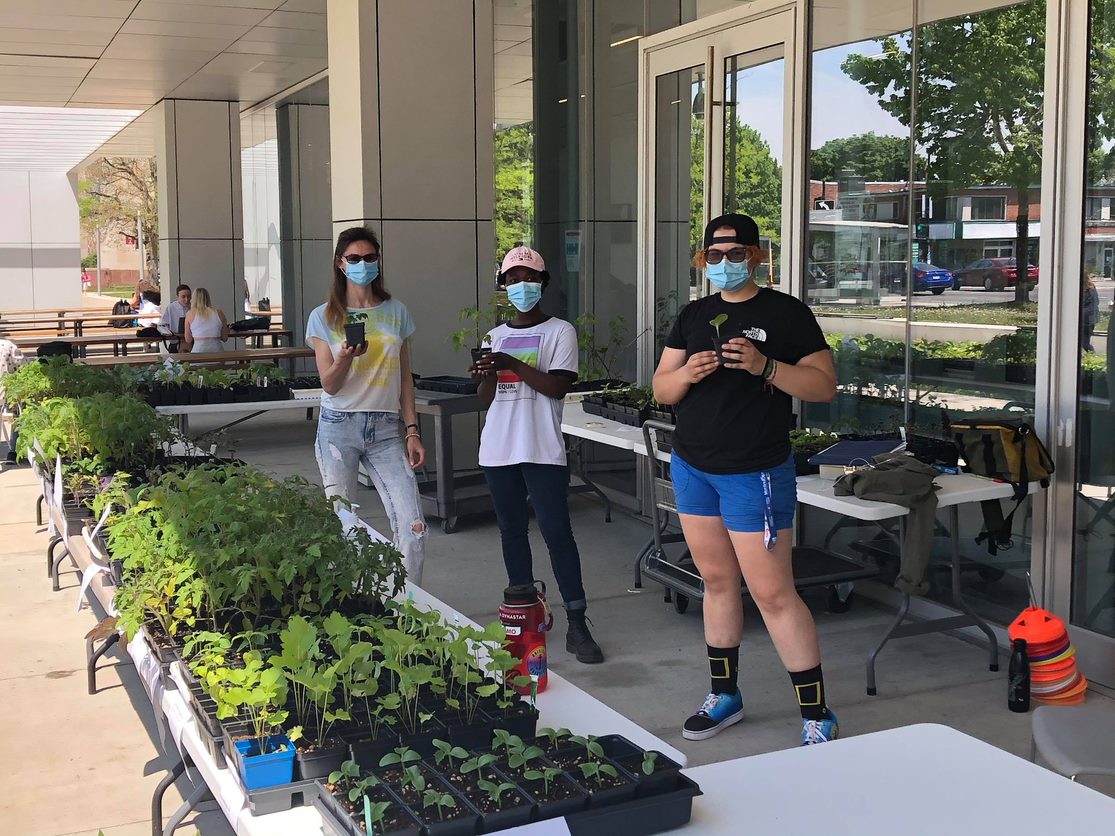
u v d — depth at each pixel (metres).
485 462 4.37
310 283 15.70
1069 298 4.27
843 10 5.30
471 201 7.85
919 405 5.06
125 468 5.16
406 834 1.68
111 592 3.38
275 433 11.34
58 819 3.36
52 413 5.49
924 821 1.80
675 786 1.85
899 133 5.04
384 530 6.91
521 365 4.17
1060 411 4.33
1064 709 2.81
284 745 2.03
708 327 3.40
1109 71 4.09
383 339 4.25
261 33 11.10
